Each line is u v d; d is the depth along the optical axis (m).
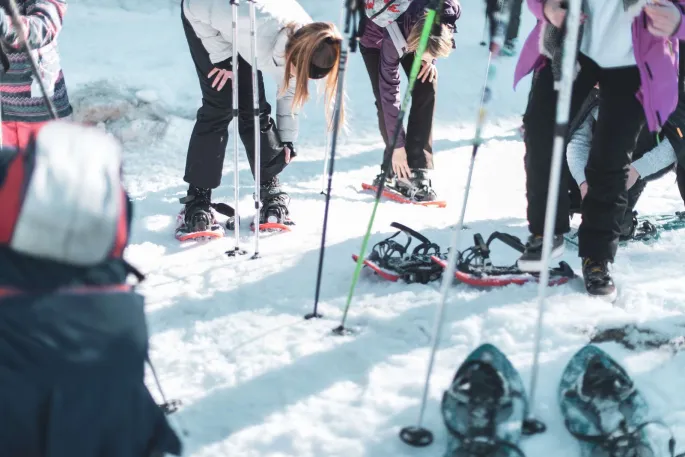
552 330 3.17
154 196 5.33
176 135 6.59
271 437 2.56
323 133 6.89
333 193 5.39
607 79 3.37
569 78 2.32
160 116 6.74
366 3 4.77
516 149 6.41
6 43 3.57
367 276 3.82
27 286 1.83
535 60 3.42
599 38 3.27
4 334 1.80
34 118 3.85
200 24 4.05
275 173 4.54
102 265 1.92
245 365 3.00
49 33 3.68
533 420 2.55
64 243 1.81
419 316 3.36
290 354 3.08
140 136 6.54
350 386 2.86
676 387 2.79
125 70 7.34
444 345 3.11
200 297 3.63
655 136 3.97
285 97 4.35
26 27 3.58
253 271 3.92
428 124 5.18
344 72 3.15
